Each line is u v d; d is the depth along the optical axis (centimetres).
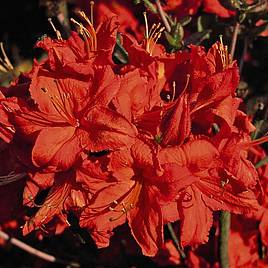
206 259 63
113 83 50
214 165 50
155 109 51
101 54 52
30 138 51
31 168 51
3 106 51
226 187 52
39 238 68
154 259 64
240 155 51
